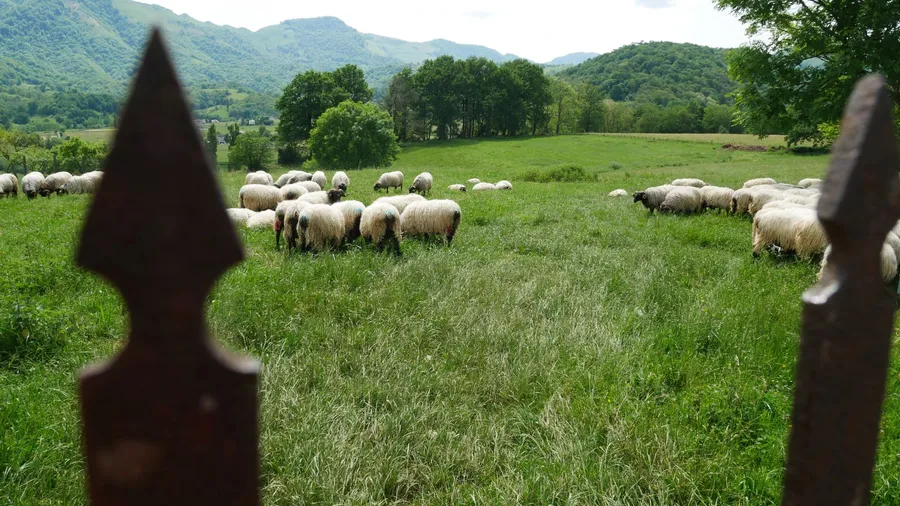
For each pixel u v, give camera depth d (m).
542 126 94.44
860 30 15.72
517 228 13.20
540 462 4.08
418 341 6.09
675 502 3.71
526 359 5.66
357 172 38.16
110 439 0.77
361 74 74.19
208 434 0.78
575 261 9.85
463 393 5.12
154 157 0.67
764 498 3.68
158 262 0.69
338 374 5.32
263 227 13.09
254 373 0.80
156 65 0.68
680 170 40.81
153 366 0.75
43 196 22.73
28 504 3.42
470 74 88.19
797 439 1.15
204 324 0.77
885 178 1.02
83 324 6.28
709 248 11.77
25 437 4.00
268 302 6.75
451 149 72.56
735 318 6.61
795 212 10.19
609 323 6.67
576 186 26.86
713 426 4.39
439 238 11.62
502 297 7.47
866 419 1.11
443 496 3.82
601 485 3.71
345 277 7.89
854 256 1.04
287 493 3.71
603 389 5.04
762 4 17.67
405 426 4.50
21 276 7.70
